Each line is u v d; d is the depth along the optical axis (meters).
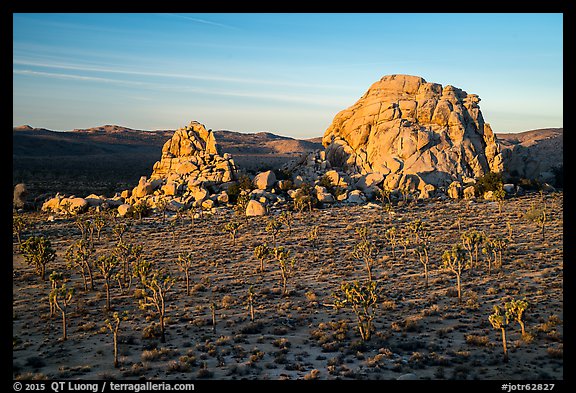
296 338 40.22
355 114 160.62
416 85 162.00
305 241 84.56
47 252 64.81
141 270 54.81
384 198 126.75
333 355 35.94
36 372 32.66
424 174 135.88
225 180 138.00
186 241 88.50
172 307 50.81
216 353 36.28
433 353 34.94
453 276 59.91
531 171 152.75
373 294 40.44
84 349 38.16
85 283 59.03
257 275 64.38
